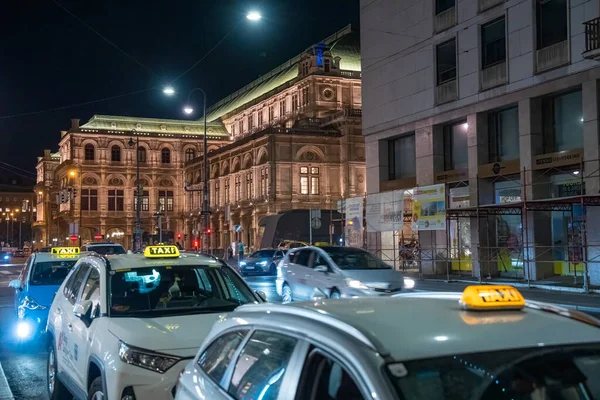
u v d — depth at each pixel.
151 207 92.69
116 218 91.56
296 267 16.70
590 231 20.88
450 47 27.27
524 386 2.57
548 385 2.64
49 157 116.12
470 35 25.86
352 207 31.52
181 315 6.44
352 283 14.42
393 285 14.64
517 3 23.59
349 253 16.14
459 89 26.41
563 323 3.03
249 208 69.12
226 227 75.94
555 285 20.91
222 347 3.90
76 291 7.73
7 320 15.87
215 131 97.00
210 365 3.92
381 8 31.47
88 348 6.11
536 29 22.86
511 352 2.69
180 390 4.08
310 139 65.31
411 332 2.80
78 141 91.12
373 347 2.60
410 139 30.80
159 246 7.64
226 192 77.12
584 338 2.87
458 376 2.53
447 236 25.42
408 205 30.20
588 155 20.88
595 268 20.61
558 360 2.72
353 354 2.60
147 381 5.23
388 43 30.88
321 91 72.50
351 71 74.00
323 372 2.83
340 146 66.50
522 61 23.34
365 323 2.90
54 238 107.12
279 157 64.19
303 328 3.05
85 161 90.94
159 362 5.32
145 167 92.94
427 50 28.28
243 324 3.71
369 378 2.47
